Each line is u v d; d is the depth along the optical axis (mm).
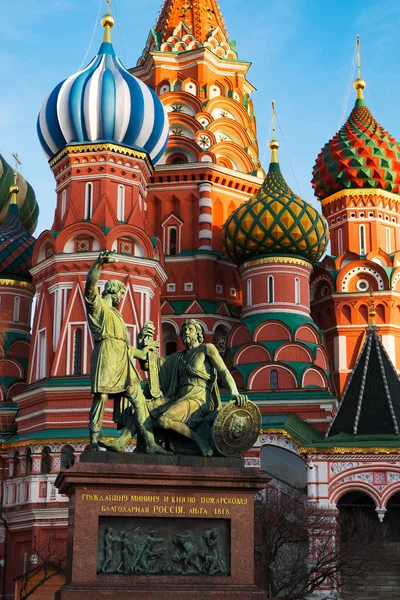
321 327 58406
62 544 43781
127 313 47438
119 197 49812
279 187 53188
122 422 20984
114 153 49875
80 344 46906
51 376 46281
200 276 56438
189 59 61438
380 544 36906
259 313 51406
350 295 57062
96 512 19156
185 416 20594
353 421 38656
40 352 48438
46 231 49344
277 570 34281
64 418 45625
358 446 37031
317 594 34938
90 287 20672
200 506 19750
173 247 57781
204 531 19719
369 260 57719
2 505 47281
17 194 68750
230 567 19562
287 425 44500
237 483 19938
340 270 57781
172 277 56844
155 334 49281
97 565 18938
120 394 20906
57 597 18766
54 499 44562
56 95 50500
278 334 50344
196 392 21016
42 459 45906
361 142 61281
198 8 64125
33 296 59531
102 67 51000
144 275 48594
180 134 59469
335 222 61531
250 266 52375
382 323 56844
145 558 19203
